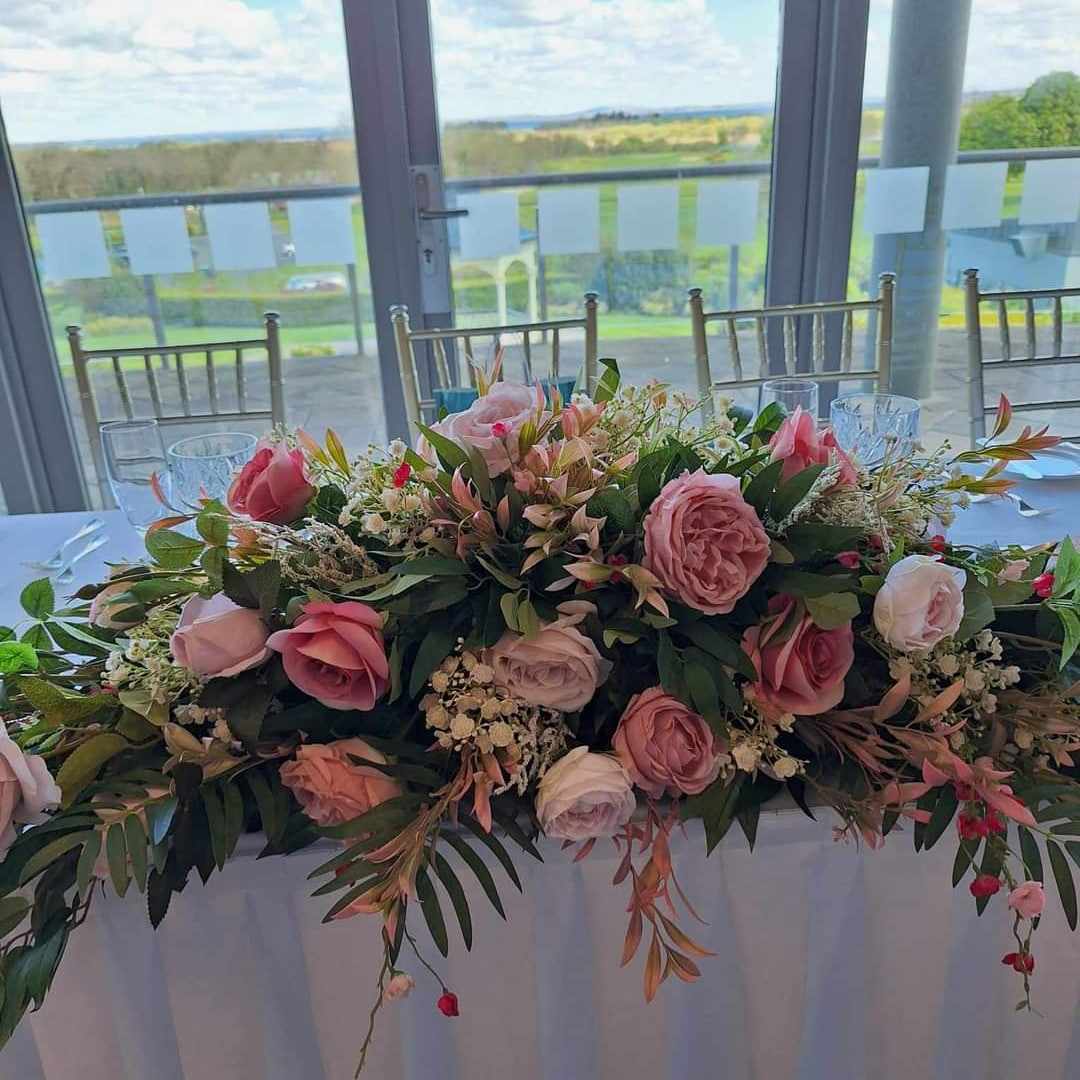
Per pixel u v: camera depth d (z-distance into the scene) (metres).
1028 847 0.69
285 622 0.67
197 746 0.65
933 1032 0.86
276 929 0.75
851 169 2.49
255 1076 0.82
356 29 2.28
